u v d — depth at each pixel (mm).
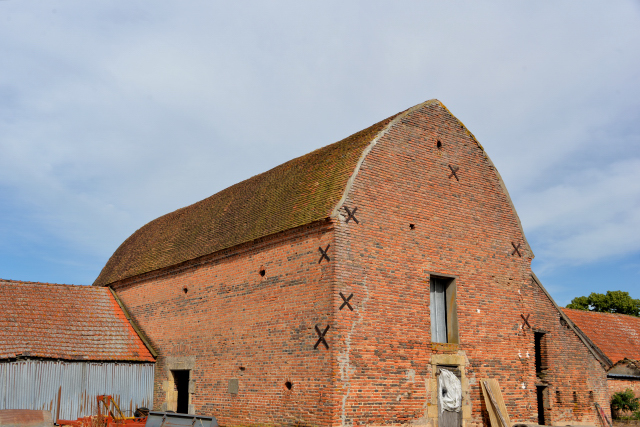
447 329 17594
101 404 20953
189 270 21453
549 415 20703
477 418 17125
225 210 22234
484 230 19031
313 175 18422
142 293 24156
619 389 25094
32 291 23328
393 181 17172
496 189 19859
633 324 31188
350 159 17016
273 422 16125
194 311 20656
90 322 23016
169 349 21672
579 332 22312
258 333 17359
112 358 21469
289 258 16812
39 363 19906
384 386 15383
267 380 16641
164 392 21438
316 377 14969
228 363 18375
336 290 15078
